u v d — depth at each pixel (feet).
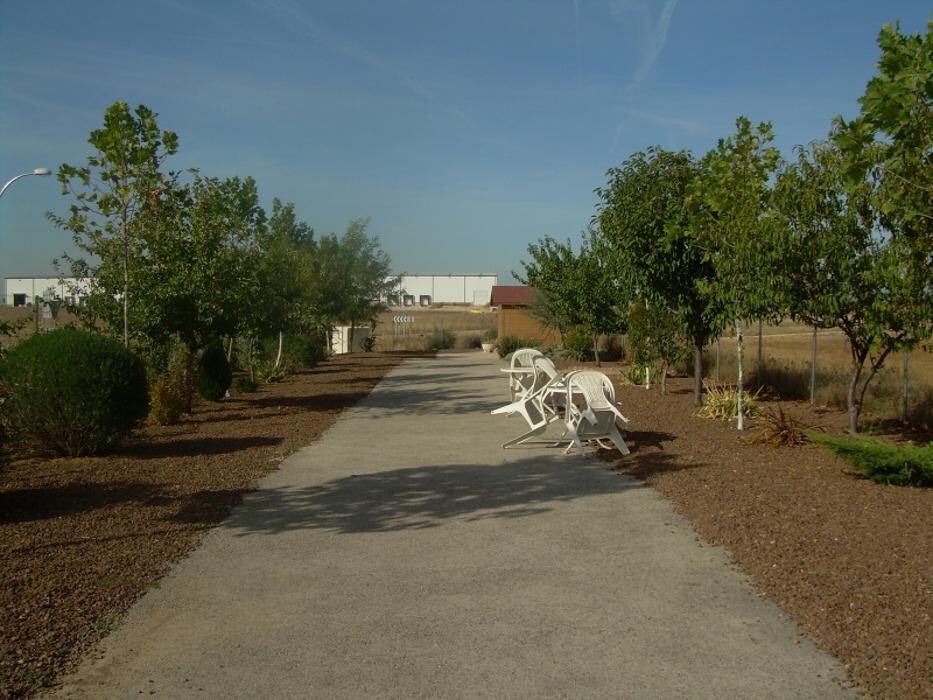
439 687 13.43
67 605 16.94
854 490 25.27
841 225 32.83
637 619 16.14
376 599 17.51
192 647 15.10
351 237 137.49
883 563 18.31
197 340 52.24
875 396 44.83
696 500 25.11
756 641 14.92
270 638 15.49
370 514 24.75
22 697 13.14
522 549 20.94
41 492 27.45
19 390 32.78
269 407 55.06
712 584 17.98
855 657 13.97
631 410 47.88
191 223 49.06
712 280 45.37
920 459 25.20
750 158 39.14
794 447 33.12
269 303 61.11
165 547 21.16
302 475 30.60
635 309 60.18
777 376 55.11
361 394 64.08
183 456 34.71
